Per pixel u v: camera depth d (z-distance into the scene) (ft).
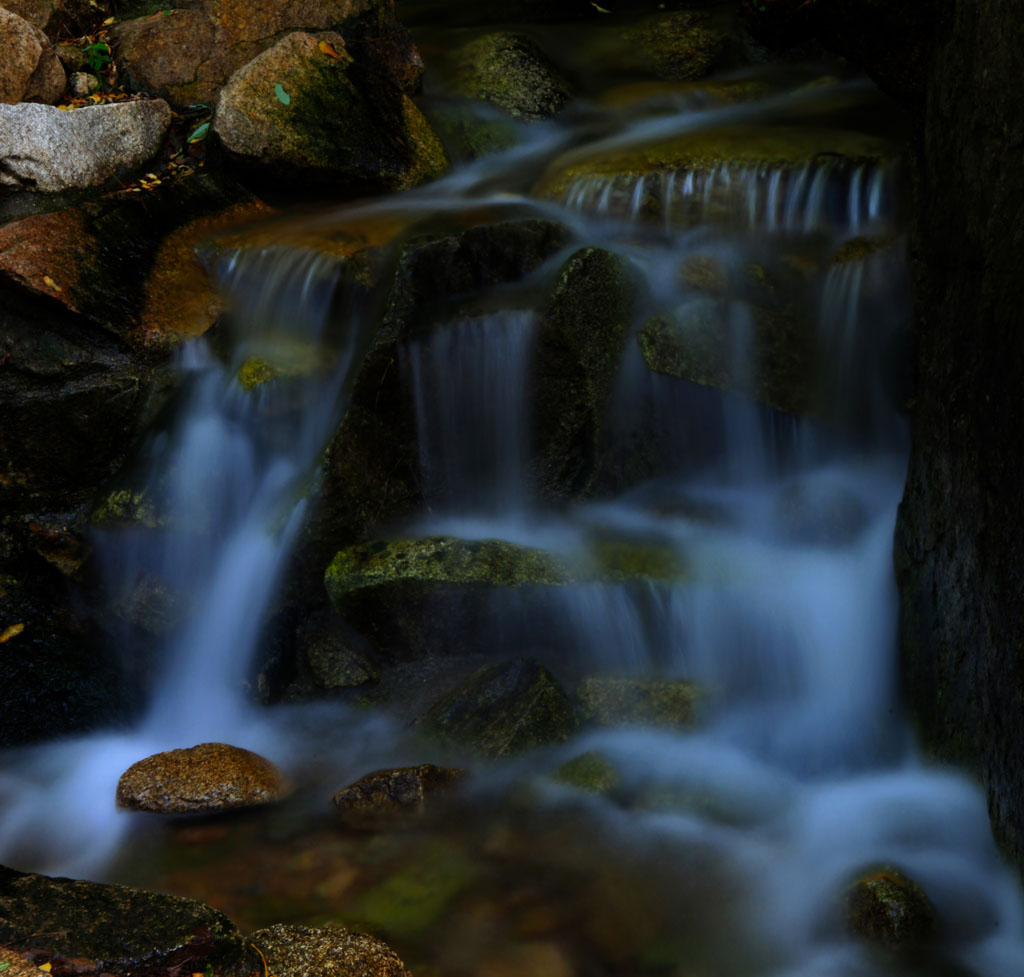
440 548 14.84
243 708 15.23
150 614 15.96
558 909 10.67
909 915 9.74
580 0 28.30
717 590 14.25
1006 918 9.48
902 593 12.57
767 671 14.16
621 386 16.56
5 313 16.02
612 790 12.34
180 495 16.07
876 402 15.47
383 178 19.98
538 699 13.39
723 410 16.21
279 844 12.01
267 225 18.84
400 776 12.35
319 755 14.03
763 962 9.84
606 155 19.25
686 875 11.07
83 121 18.24
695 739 13.38
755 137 18.67
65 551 16.05
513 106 23.08
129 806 12.69
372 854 11.71
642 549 15.03
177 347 16.69
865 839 11.18
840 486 15.33
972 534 10.18
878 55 14.30
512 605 14.67
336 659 15.39
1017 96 9.77
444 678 14.98
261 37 21.11
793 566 14.58
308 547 15.46
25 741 14.82
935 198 12.43
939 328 11.91
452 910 10.69
